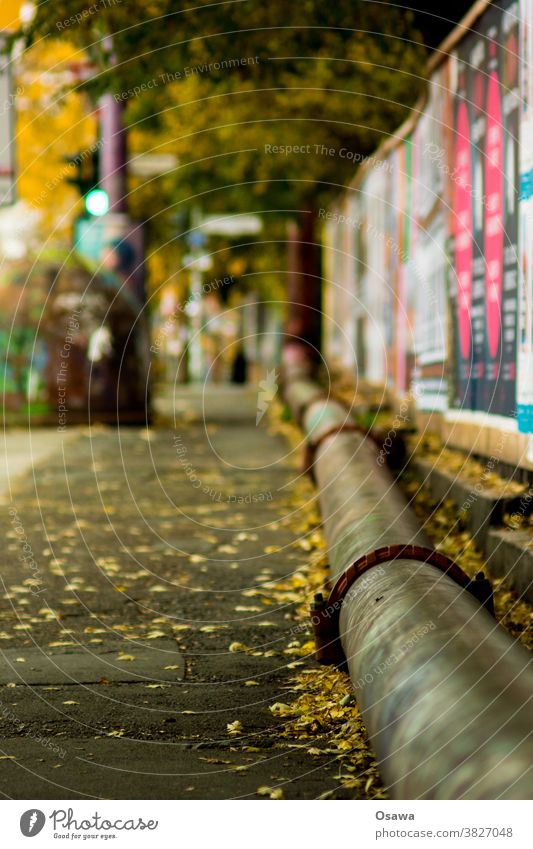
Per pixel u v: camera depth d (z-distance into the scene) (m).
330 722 5.05
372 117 20.09
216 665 6.04
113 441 18.23
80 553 9.14
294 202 25.47
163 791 4.28
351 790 4.26
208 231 34.19
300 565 8.67
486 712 3.17
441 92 11.80
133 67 11.95
